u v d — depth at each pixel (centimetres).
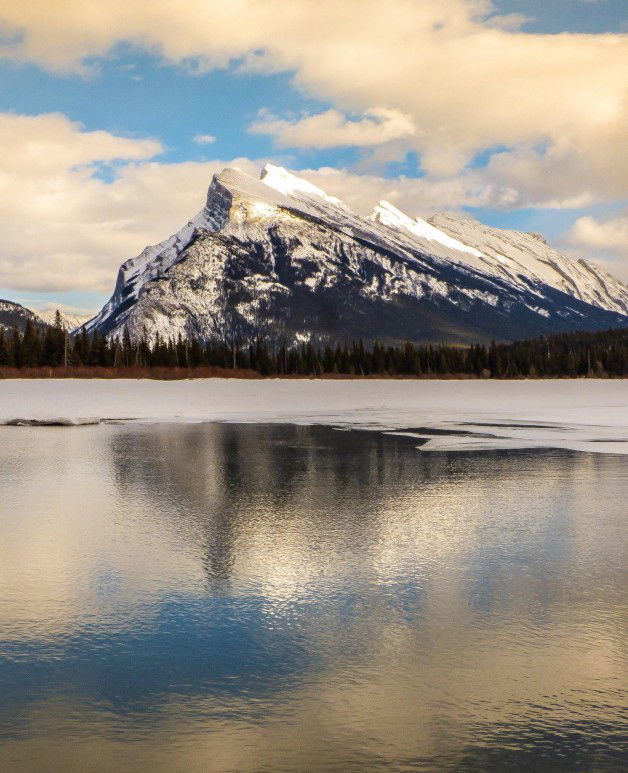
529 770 699
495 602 1166
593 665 923
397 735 761
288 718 796
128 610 1136
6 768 704
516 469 2633
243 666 928
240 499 2059
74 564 1390
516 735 761
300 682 881
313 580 1287
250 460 2902
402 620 1087
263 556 1443
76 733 767
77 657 960
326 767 704
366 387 11150
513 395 8594
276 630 1050
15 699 845
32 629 1059
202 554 1459
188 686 873
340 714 805
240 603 1166
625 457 2956
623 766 705
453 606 1148
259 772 696
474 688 863
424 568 1356
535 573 1323
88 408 6219
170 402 7094
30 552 1477
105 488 2250
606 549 1489
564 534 1622
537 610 1127
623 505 1956
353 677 895
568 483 2319
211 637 1025
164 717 800
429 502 2009
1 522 1755
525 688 862
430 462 2831
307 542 1555
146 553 1468
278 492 2177
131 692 859
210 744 746
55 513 1861
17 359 15688
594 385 12444
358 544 1536
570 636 1020
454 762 712
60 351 16312
